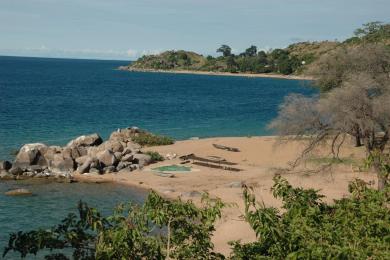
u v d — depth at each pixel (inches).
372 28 2052.2
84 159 1567.4
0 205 1131.9
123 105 3631.9
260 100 4419.3
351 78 1263.5
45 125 2480.3
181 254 323.6
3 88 4854.8
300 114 1181.7
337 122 1128.8
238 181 1381.6
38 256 775.1
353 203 349.1
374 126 1111.6
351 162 1419.8
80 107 3363.7
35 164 1561.3
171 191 1300.4
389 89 1207.6
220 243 868.0
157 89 5590.6
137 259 291.6
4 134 2155.5
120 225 296.2
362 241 310.7
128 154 1664.6
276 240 310.8
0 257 776.3
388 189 360.5
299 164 1421.0
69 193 1280.8
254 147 1913.1
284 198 385.4
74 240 289.4
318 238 312.7
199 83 7057.1
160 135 2277.3
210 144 1985.7
